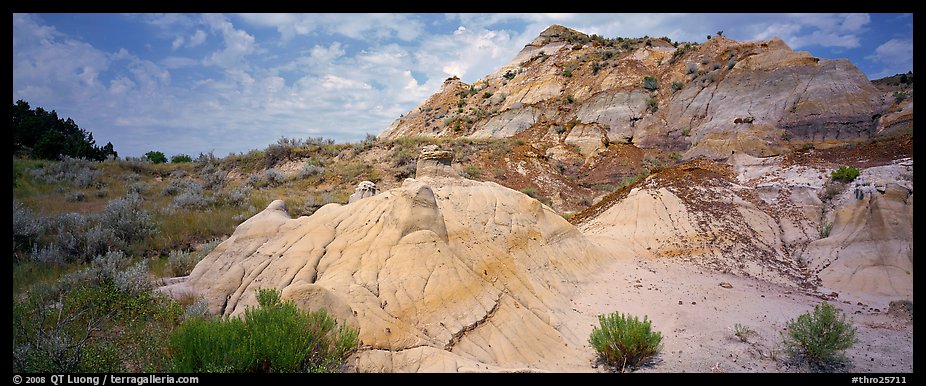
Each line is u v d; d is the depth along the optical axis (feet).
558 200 102.78
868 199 51.75
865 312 38.17
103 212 54.39
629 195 69.15
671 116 136.77
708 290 43.04
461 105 211.41
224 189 80.28
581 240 48.85
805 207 59.11
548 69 202.08
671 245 55.72
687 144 123.95
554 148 132.57
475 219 39.40
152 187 78.07
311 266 30.50
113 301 27.17
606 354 28.17
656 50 190.49
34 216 47.67
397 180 94.02
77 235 44.52
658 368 27.35
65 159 81.46
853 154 72.43
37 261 37.81
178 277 38.75
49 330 23.09
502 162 115.14
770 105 116.57
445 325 27.30
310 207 69.56
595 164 124.77
